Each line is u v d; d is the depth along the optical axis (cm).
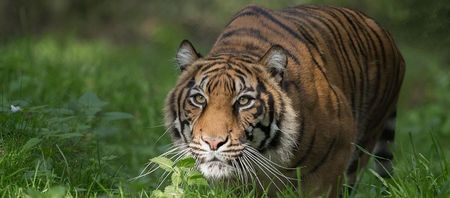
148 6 3459
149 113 1627
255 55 962
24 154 1007
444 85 2238
